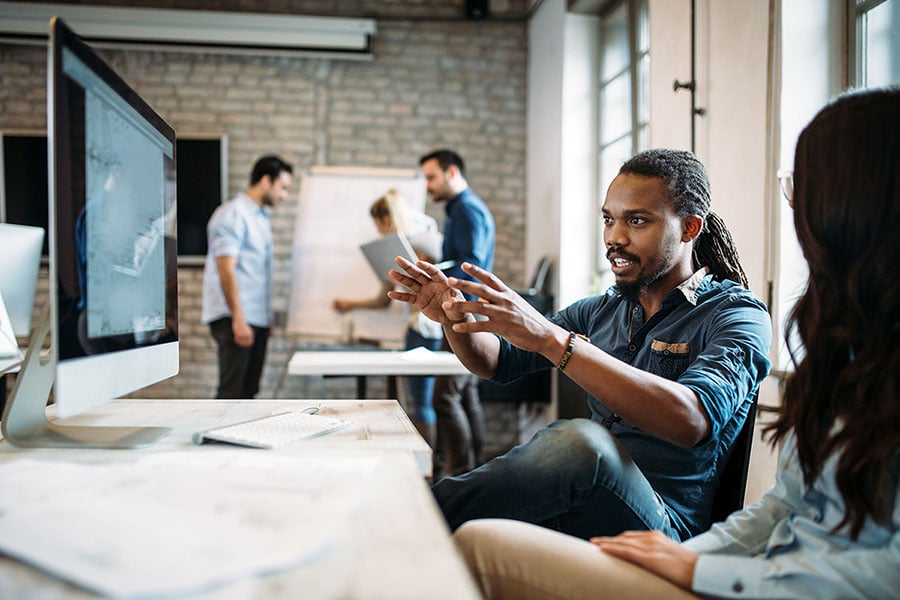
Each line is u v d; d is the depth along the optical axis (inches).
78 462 37.4
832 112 32.4
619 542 34.6
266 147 189.0
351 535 24.0
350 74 191.6
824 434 31.8
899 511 27.8
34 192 180.4
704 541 36.8
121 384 42.1
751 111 93.5
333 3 190.7
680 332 53.1
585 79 167.6
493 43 195.6
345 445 41.4
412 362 104.1
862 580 27.7
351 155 191.6
